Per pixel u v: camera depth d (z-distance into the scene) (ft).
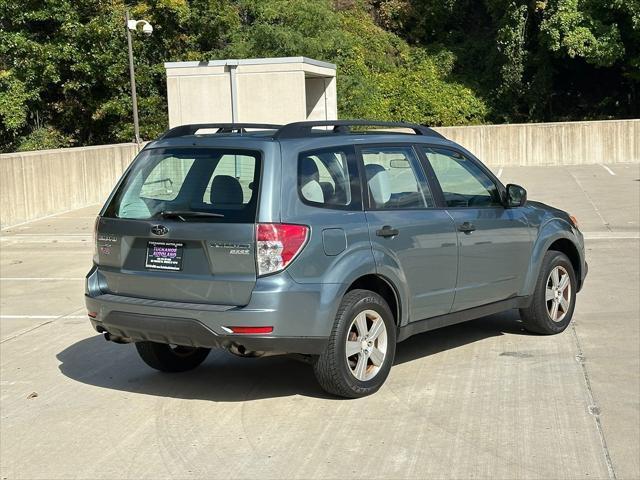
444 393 20.44
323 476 15.71
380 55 133.08
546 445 16.98
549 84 125.49
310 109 95.30
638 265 38.29
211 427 18.63
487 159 109.91
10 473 16.46
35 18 107.65
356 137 21.08
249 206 18.63
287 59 79.56
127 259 20.11
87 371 23.75
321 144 20.06
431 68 132.46
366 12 143.43
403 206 21.40
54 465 16.79
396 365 22.98
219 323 18.39
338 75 115.75
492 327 27.17
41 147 109.50
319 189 19.54
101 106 110.63
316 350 19.01
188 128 21.58
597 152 106.73
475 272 22.97
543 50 124.26
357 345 19.84
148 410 19.99
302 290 18.54
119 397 21.12
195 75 80.59
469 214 22.95
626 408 19.10
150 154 20.68
